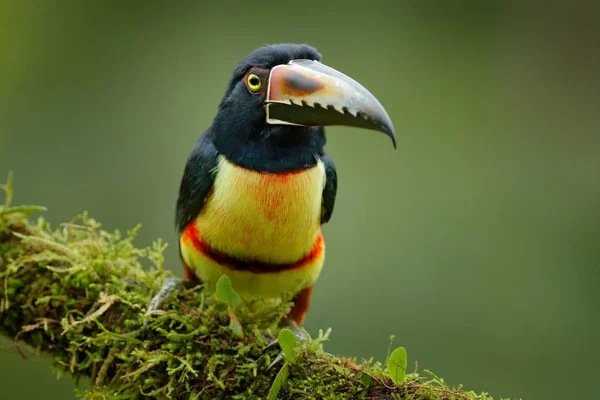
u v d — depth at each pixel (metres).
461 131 13.73
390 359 5.68
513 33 14.95
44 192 13.13
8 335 7.38
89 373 7.05
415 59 14.43
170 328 6.73
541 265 12.17
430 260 12.09
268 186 7.12
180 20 14.33
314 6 14.55
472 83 14.39
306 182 7.20
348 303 11.75
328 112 6.94
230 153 7.21
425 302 11.77
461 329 11.66
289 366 6.15
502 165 13.38
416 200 12.69
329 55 14.31
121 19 14.25
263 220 7.20
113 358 6.76
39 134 13.56
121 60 14.07
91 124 13.66
